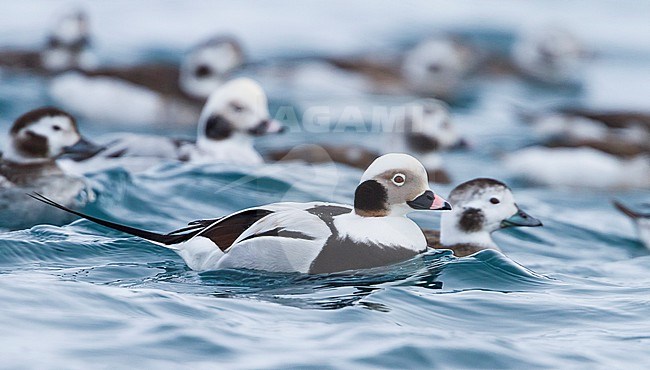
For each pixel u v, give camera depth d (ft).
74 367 24.34
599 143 72.08
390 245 34.58
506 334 29.04
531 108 94.43
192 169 50.67
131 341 26.09
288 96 89.81
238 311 29.32
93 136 77.00
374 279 33.68
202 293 31.37
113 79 83.66
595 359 27.14
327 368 25.26
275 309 29.81
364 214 35.32
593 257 43.19
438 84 102.27
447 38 113.39
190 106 84.79
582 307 31.86
